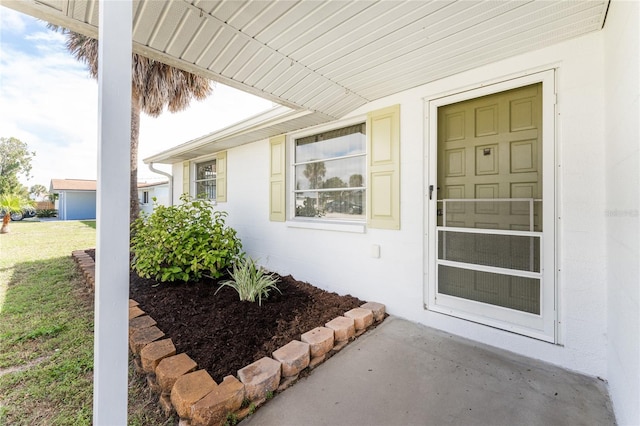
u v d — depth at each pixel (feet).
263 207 16.49
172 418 5.70
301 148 14.65
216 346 7.61
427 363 7.47
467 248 8.84
